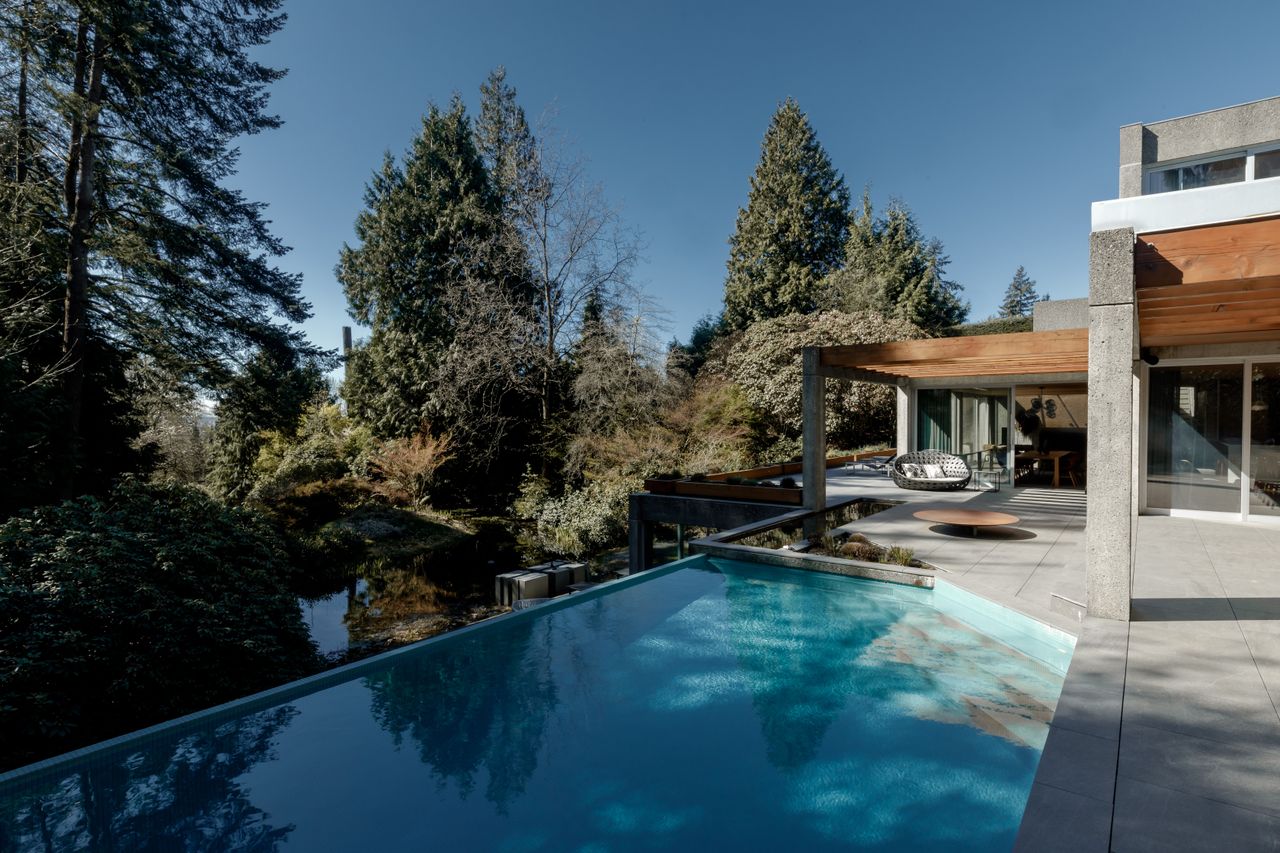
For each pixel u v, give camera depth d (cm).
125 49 1060
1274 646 376
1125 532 425
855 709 372
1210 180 1194
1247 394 806
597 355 1867
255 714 380
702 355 2795
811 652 461
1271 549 650
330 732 362
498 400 1931
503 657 463
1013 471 1231
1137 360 866
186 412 1419
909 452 1330
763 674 425
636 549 1148
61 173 1129
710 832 266
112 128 1135
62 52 1037
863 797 287
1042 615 457
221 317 1291
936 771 306
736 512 1033
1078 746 266
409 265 2044
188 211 1242
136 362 1262
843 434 2239
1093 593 437
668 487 1143
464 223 2022
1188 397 845
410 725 369
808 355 920
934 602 573
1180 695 312
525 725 363
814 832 264
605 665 447
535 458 1995
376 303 2075
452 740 350
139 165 1165
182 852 261
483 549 1560
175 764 328
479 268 1977
